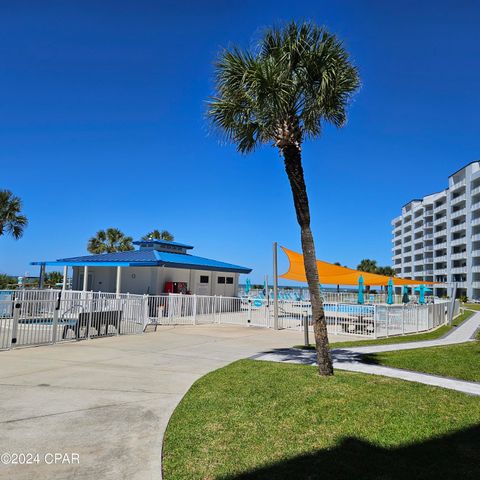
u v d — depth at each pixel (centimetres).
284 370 872
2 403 613
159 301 1891
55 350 1105
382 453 454
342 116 884
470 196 7531
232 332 1633
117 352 1099
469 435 508
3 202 2845
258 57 815
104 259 2478
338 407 609
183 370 890
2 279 3130
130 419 558
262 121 862
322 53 780
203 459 434
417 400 657
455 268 8081
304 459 435
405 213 11375
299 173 834
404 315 1733
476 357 1082
